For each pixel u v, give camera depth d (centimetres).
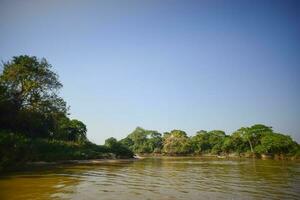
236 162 6919
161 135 17488
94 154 7094
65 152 6012
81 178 2759
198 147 15325
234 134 13025
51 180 2502
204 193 1992
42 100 6038
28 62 5919
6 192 1850
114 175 3189
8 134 3441
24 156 3662
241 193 2005
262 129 12031
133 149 17138
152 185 2369
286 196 1898
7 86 5609
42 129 6325
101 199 1711
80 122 8888
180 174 3434
